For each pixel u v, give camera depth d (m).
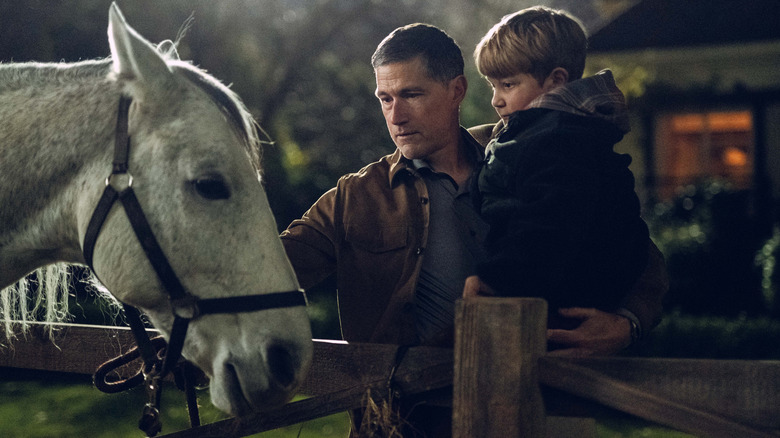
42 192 1.82
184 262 1.72
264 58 16.06
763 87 13.16
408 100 2.14
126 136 1.76
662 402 1.39
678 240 10.95
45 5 9.41
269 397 1.69
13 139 1.82
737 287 10.63
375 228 2.15
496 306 1.41
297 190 13.38
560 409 1.52
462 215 2.11
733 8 13.74
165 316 1.78
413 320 2.07
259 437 5.25
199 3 12.44
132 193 1.73
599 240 1.74
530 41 1.89
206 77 1.89
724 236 10.92
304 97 16.97
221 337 1.73
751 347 7.85
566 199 1.63
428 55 2.12
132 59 1.75
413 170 2.19
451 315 2.08
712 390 1.45
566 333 1.77
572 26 1.94
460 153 2.26
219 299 1.71
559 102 1.78
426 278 2.12
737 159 13.46
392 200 2.18
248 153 1.86
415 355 1.74
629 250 1.81
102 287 2.08
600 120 1.78
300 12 15.68
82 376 2.67
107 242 1.75
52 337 2.22
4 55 8.71
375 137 16.61
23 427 5.57
